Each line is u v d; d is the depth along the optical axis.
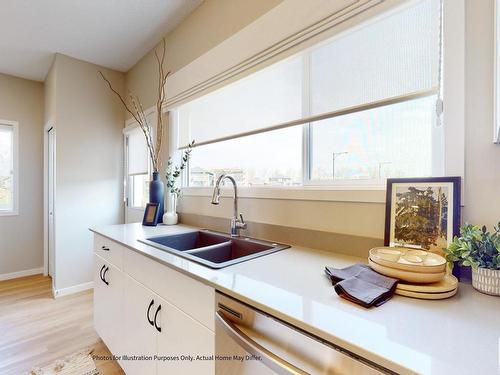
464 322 0.62
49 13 2.10
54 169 2.88
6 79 3.28
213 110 1.93
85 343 1.96
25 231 3.42
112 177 3.14
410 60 1.03
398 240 1.02
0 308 2.49
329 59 1.27
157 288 1.22
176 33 2.29
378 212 1.11
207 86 1.87
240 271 0.99
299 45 1.31
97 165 3.02
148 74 2.73
